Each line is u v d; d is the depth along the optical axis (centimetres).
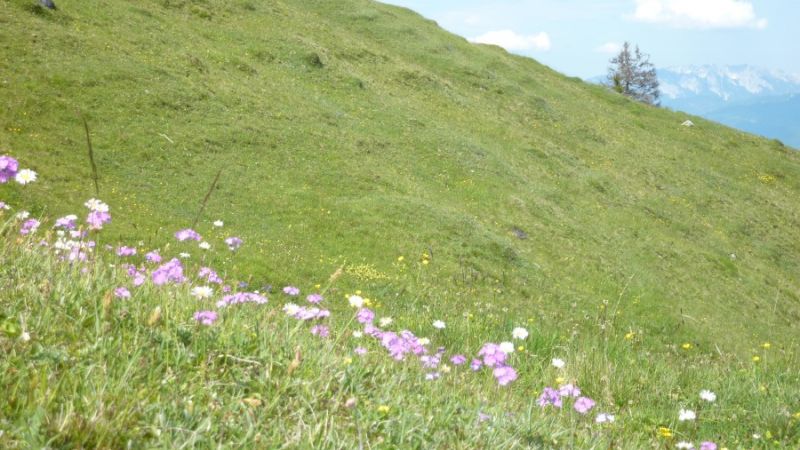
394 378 507
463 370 727
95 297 469
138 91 3841
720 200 6481
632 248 4512
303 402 416
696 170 7175
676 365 1114
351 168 4000
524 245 3881
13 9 4088
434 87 6347
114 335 443
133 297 544
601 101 8794
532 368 910
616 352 1096
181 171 3328
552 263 3794
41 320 430
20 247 598
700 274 4578
